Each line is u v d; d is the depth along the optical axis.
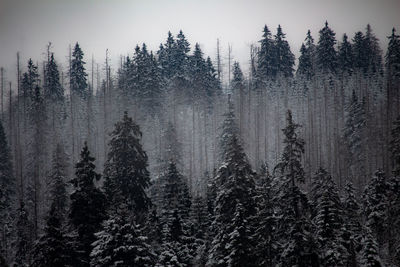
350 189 49.06
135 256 34.56
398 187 52.78
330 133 94.19
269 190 39.62
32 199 62.84
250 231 36.22
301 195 36.06
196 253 41.38
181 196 45.16
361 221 50.62
